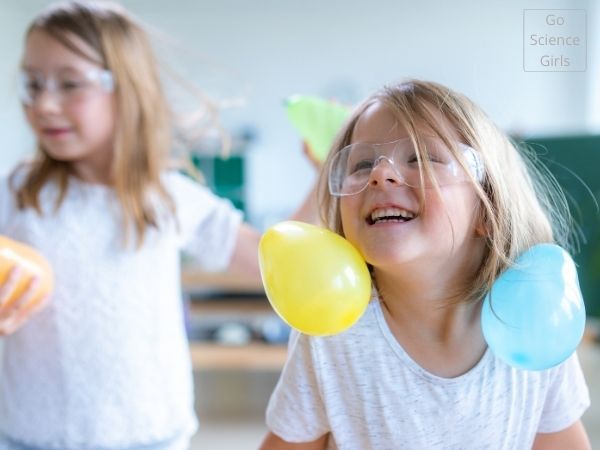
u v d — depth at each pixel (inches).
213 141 111.4
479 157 23.8
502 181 24.5
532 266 23.1
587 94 116.8
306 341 26.5
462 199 23.1
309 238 21.8
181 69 63.7
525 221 25.3
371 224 22.7
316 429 27.2
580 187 59.3
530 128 110.6
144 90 42.5
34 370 38.0
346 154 24.4
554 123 117.6
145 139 42.6
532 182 28.6
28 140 130.0
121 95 41.1
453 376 25.6
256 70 138.3
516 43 116.6
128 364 38.4
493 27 131.3
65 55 38.5
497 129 25.5
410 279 24.4
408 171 22.6
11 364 38.7
